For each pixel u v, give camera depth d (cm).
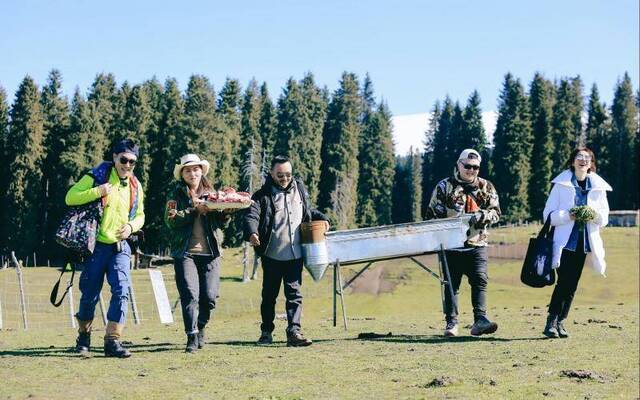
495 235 7362
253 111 11906
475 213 1107
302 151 10962
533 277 1088
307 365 844
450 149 13338
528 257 1098
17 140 9331
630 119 13138
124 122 10012
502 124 12144
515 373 821
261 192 1016
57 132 9894
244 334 1190
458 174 1128
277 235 1007
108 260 883
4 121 10244
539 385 762
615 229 7869
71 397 654
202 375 772
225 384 730
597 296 4584
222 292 5284
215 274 948
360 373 805
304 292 4759
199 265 944
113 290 876
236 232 8406
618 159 12825
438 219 1114
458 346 1009
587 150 1096
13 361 828
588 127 13562
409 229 1109
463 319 1473
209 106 9725
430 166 14162
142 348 964
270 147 11712
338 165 11406
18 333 1202
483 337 1115
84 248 855
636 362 902
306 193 1047
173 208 909
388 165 12394
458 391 724
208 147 9381
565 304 1110
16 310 3694
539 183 11906
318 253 1021
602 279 5075
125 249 888
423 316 1641
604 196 1098
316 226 1022
